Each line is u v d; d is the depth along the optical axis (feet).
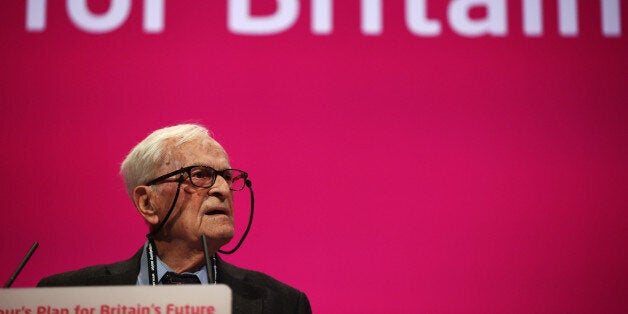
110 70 19.08
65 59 19.11
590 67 19.21
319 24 19.48
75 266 17.88
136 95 18.95
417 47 19.35
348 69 19.22
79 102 18.86
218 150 11.96
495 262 18.03
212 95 19.02
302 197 18.39
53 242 17.98
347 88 19.12
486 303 17.79
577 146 18.76
